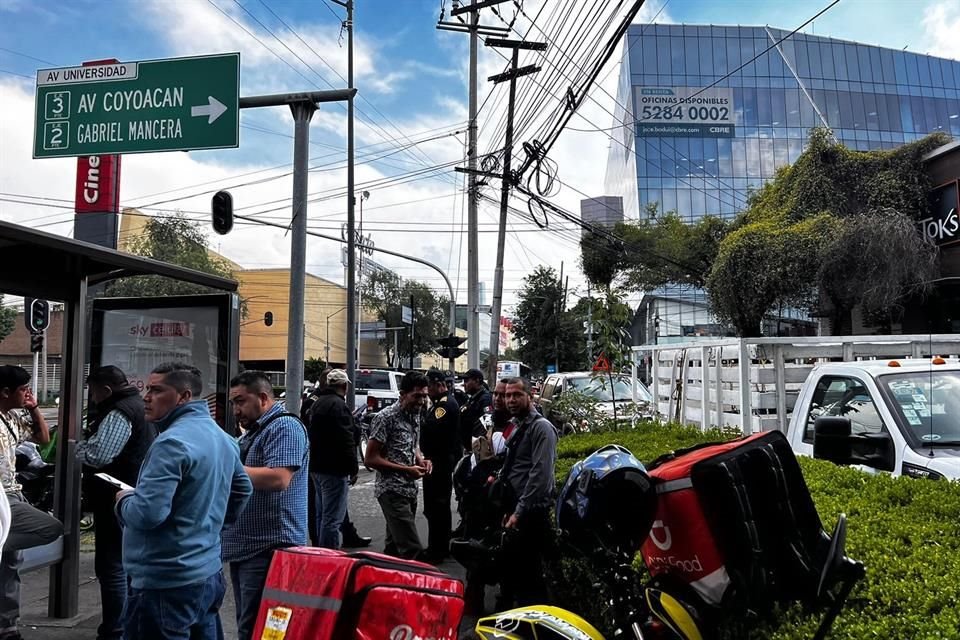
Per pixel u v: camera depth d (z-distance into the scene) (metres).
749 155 64.31
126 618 3.45
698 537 2.45
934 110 68.00
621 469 2.51
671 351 10.40
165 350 7.25
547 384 15.85
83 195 13.05
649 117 64.19
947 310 19.42
